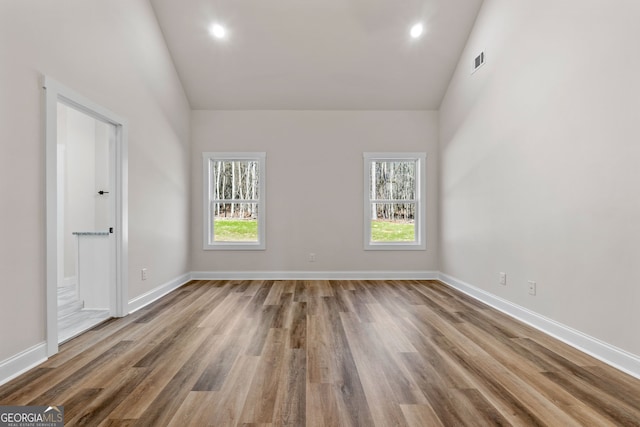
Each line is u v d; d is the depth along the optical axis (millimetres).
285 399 1667
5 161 1896
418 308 3398
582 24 2318
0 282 1854
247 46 4207
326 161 5012
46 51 2207
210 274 4977
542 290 2744
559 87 2549
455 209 4418
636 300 1934
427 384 1828
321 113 5020
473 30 3936
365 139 5023
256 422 1478
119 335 2588
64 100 2434
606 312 2135
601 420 1502
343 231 5020
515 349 2324
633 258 1953
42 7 2172
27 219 2035
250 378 1888
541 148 2756
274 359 2146
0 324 1848
